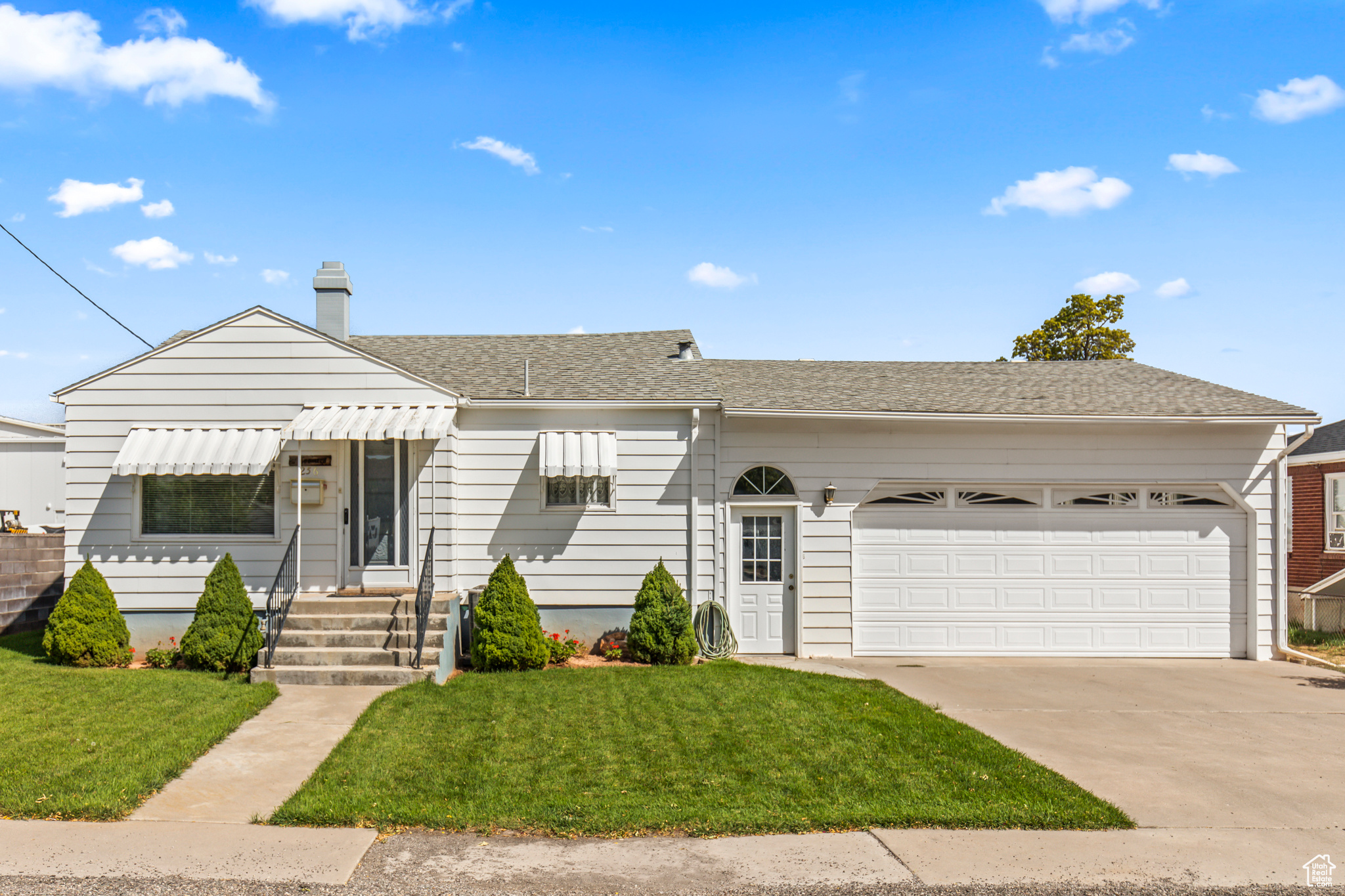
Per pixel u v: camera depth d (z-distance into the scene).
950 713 10.30
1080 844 6.34
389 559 12.95
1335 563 19.72
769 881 5.67
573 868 5.83
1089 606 14.66
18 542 14.89
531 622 12.27
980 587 14.60
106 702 9.66
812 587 14.16
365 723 9.09
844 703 10.18
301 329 12.96
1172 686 12.16
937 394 15.20
